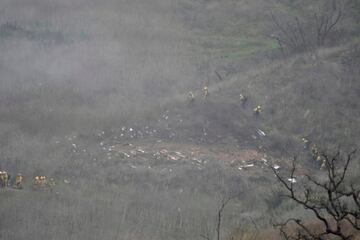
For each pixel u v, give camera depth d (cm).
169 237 6284
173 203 7456
